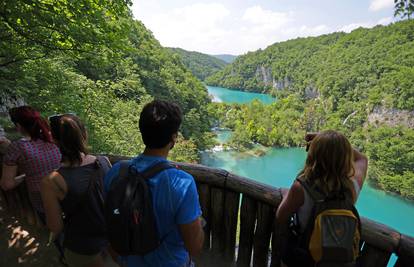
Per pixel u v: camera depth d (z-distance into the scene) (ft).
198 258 7.49
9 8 11.09
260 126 232.32
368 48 330.75
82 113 27.55
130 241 3.23
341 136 3.84
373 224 4.99
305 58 464.65
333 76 326.03
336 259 3.53
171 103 3.52
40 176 5.86
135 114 63.05
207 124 210.79
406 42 294.25
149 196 3.26
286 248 4.33
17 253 8.00
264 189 6.17
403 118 213.46
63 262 6.02
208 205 7.40
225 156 183.73
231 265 7.30
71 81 26.84
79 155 4.62
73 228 4.70
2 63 14.87
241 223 6.89
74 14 12.60
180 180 3.38
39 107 21.34
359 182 3.98
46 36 13.51
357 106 254.47
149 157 3.52
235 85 590.55
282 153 202.39
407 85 219.00
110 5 14.30
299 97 380.58
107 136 36.58
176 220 3.37
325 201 3.71
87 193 4.51
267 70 546.26
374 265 5.08
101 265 5.23
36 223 9.04
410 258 4.66
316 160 3.84
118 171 3.59
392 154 164.96
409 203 138.10
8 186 5.83
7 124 18.45
